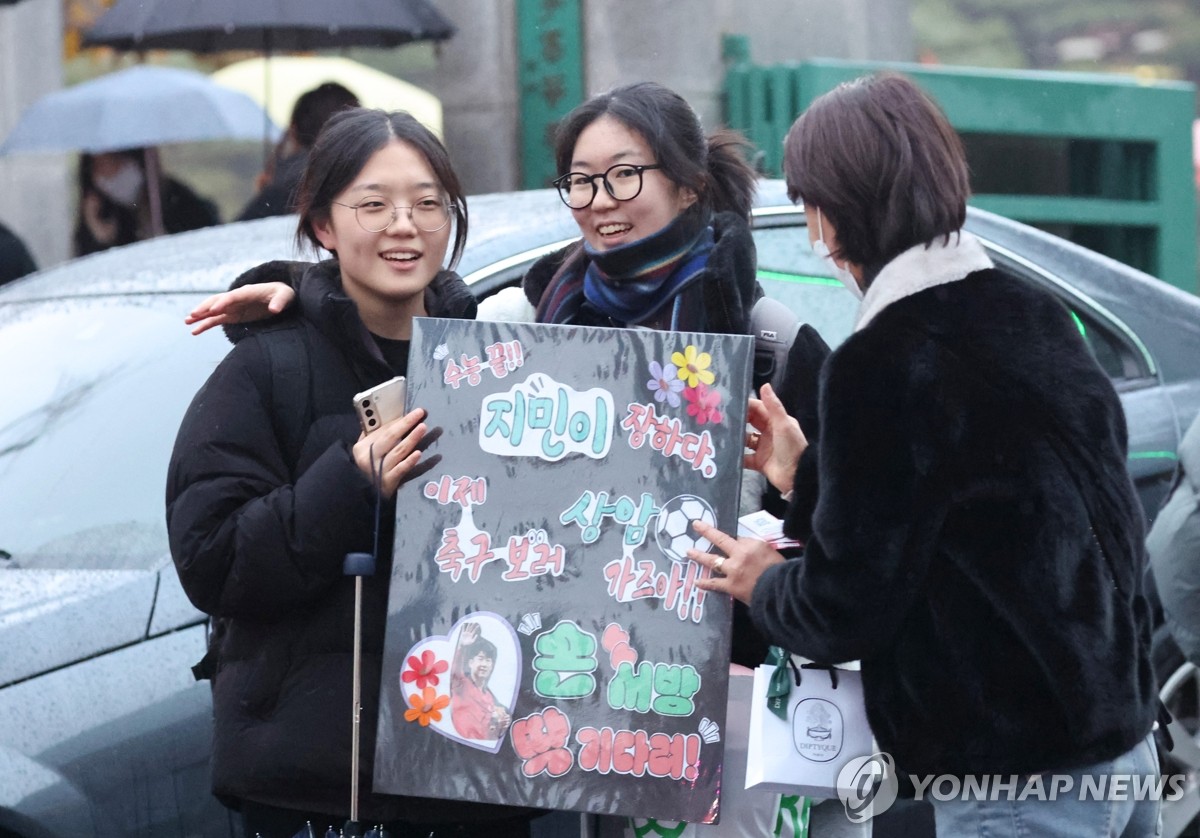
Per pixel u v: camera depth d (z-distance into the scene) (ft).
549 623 30.63
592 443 31.04
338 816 31.63
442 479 30.99
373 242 32.09
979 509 28.04
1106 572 28.60
